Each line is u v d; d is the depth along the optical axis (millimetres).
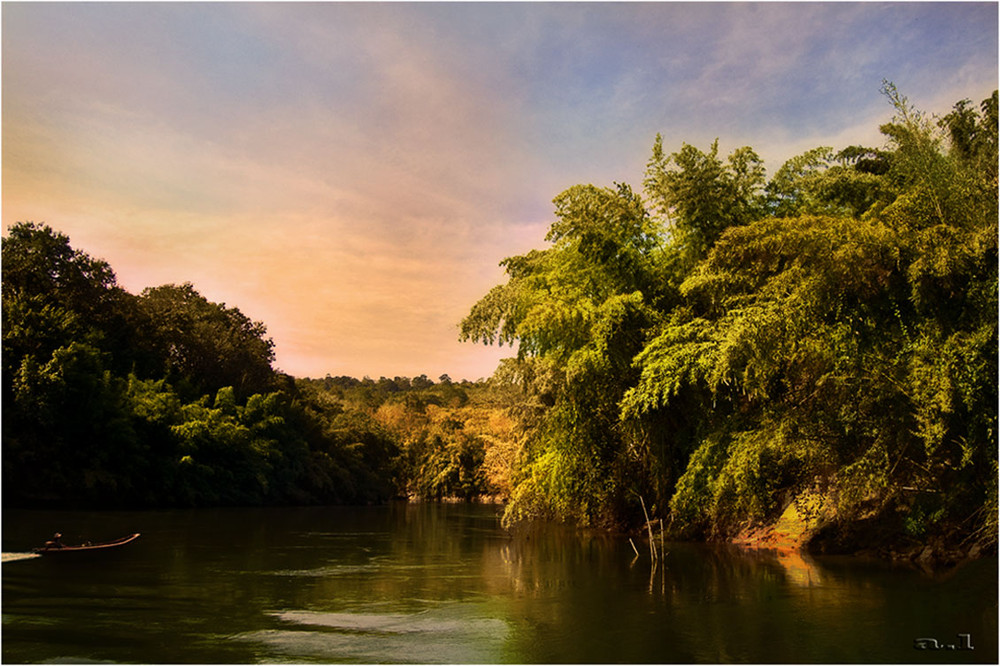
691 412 19266
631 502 23062
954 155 15438
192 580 12578
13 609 9461
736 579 12680
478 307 22141
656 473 20641
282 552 18219
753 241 14047
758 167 18484
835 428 14172
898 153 15133
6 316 35312
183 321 56281
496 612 9875
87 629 8391
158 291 59156
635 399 16453
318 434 69562
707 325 15867
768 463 15586
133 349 48750
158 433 42031
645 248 20500
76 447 36719
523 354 22438
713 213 17984
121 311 51219
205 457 47062
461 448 77500
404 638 8250
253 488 52406
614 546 19812
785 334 13523
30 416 33188
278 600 10727
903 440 13055
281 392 64875
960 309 12734
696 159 18141
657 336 17859
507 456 33469
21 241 42938
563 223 19969
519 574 13961
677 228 19750
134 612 9469
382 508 55656
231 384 59281
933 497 13664
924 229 12570
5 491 33312
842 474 13984
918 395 12195
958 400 11867
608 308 18047
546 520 31719
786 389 15750
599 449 20938
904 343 13211
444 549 19406
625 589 11867
